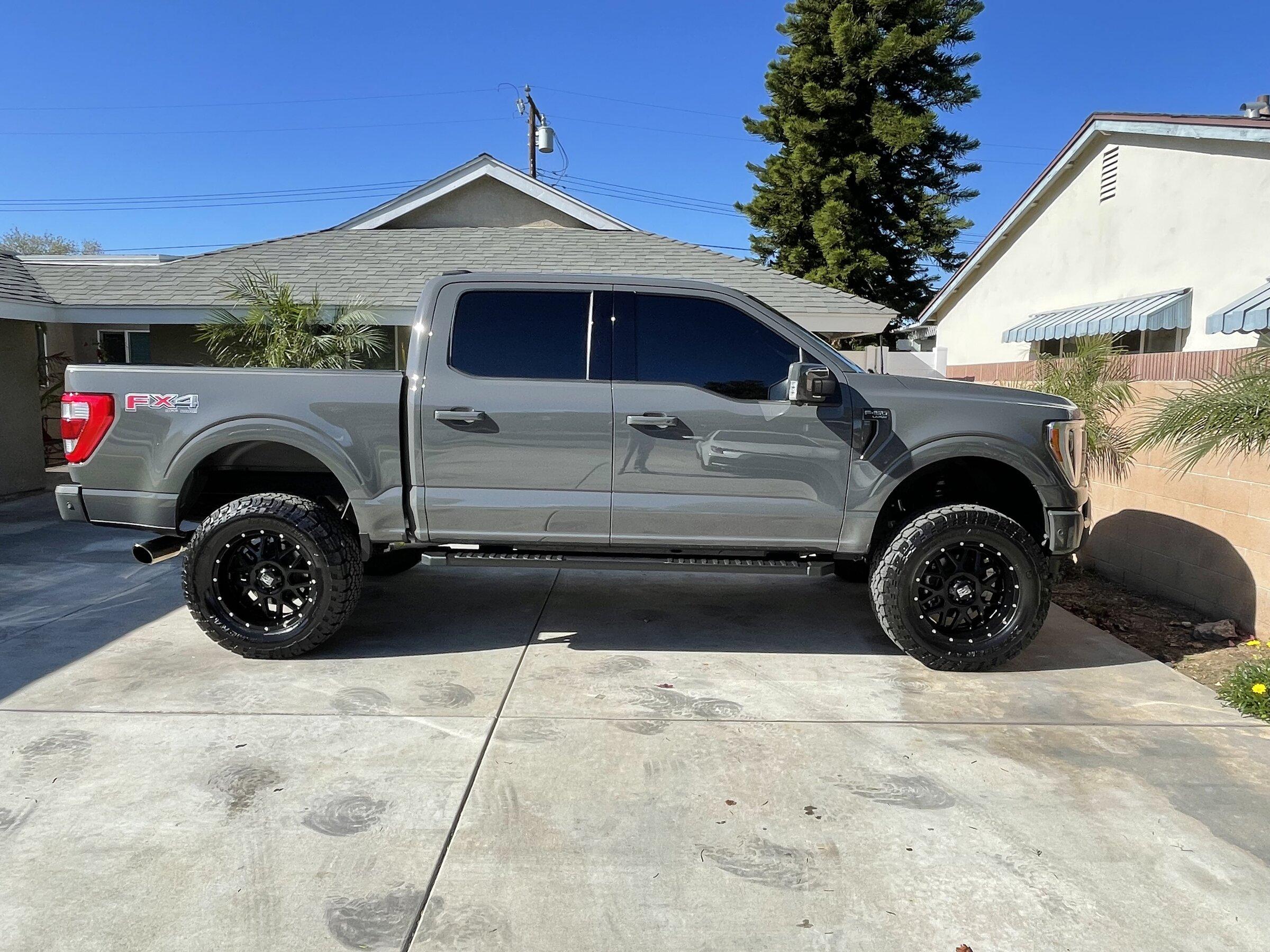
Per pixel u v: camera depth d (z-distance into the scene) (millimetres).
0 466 10406
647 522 4621
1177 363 11070
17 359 10719
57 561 7152
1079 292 14672
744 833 3012
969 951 2424
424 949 2402
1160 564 6051
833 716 4031
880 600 4594
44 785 3279
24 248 45062
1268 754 3666
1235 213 11219
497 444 4562
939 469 4941
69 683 4320
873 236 24406
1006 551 4535
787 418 4535
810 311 10539
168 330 12070
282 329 9703
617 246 12398
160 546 4688
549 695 4238
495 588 6309
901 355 12891
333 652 4840
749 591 6289
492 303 4660
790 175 24109
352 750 3609
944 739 3785
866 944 2451
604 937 2469
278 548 4680
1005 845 2953
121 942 2412
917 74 23469
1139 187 13016
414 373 4602
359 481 4609
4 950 2371
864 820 3102
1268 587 5102
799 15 24125
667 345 4648
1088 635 5297
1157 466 6074
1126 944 2461
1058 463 4586
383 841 2932
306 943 2418
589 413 4539
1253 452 5180
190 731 3771
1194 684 4488
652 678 4492
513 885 2695
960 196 24500
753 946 2438
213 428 4562
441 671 4562
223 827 3010
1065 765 3543
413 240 12602
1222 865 2848
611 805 3189
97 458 4609
